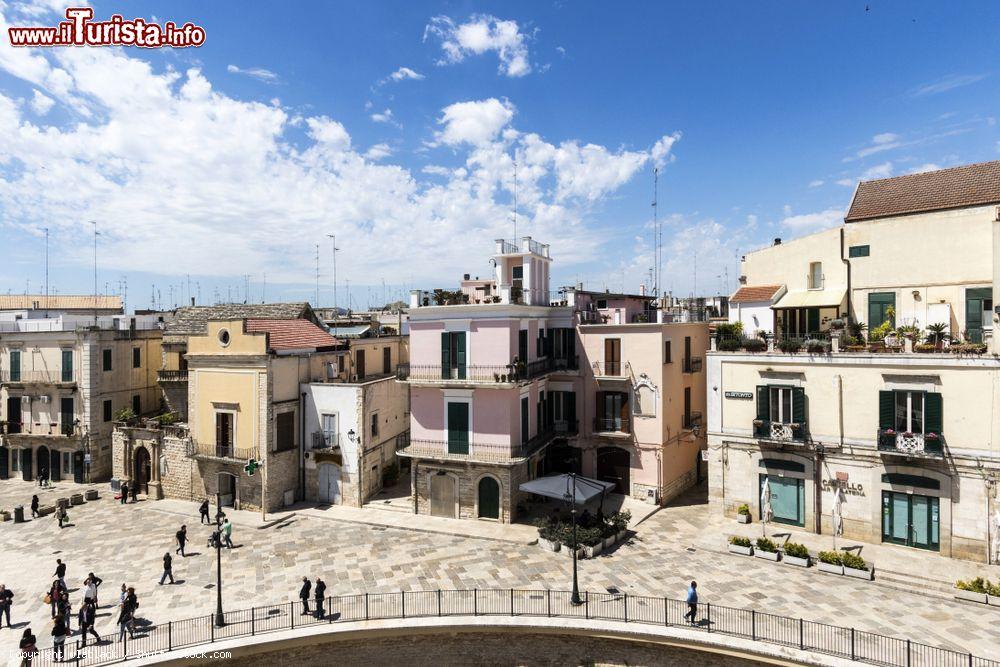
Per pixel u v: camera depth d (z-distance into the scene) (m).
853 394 24.05
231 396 31.48
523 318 30.00
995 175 26.25
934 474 22.23
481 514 28.92
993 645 16.77
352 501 31.50
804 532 25.20
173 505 32.31
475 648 19.48
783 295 30.42
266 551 25.56
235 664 18.41
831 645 16.97
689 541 25.47
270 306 41.12
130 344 40.31
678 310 38.44
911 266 26.53
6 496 34.97
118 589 22.17
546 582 21.77
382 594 20.92
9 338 39.53
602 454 32.75
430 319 29.78
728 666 17.58
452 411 29.33
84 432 37.38
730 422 27.33
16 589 22.41
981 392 21.31
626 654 18.72
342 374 36.78
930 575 20.75
